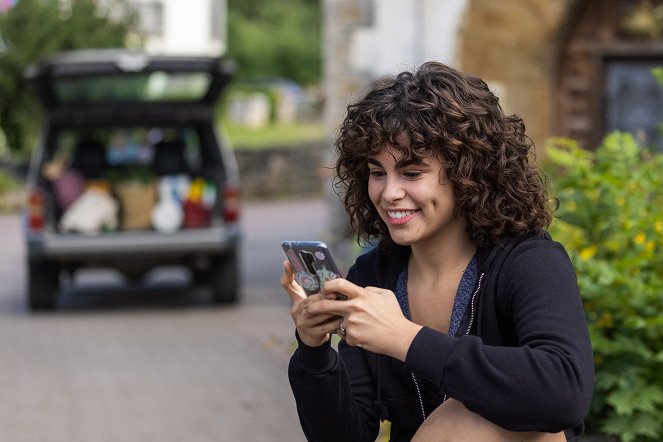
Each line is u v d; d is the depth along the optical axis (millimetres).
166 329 11875
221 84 13742
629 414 5188
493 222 3176
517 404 2891
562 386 2887
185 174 13875
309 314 3143
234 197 13414
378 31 13781
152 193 13539
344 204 3459
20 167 13852
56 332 11766
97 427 7613
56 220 13445
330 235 12141
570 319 3010
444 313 3285
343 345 3518
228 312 13125
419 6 13367
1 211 27203
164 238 13234
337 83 14133
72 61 13336
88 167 13898
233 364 9781
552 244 3201
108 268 13500
